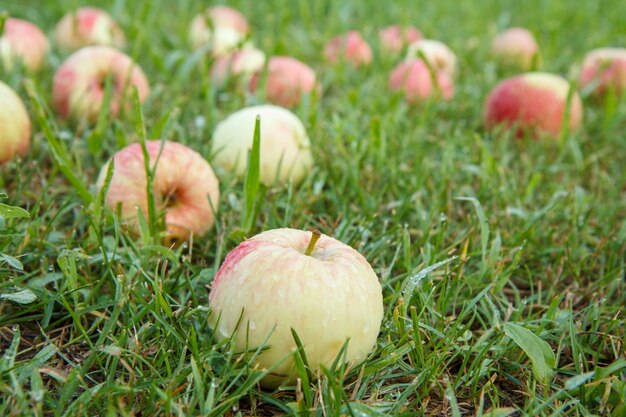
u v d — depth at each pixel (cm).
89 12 115
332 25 132
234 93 102
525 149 96
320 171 86
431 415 62
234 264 62
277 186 82
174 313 66
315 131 90
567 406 64
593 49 130
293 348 59
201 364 60
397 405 60
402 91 98
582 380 59
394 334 68
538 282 76
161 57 104
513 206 83
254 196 73
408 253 72
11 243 71
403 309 67
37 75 105
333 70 112
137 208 71
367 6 148
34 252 72
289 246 64
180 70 104
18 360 65
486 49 129
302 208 80
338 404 55
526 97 96
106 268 70
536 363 63
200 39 118
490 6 155
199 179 75
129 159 74
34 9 129
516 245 76
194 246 76
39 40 106
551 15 149
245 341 60
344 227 75
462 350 67
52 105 92
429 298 68
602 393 64
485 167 85
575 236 78
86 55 91
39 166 84
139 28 110
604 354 69
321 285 59
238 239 73
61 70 91
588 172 92
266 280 59
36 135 86
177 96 99
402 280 73
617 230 80
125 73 92
